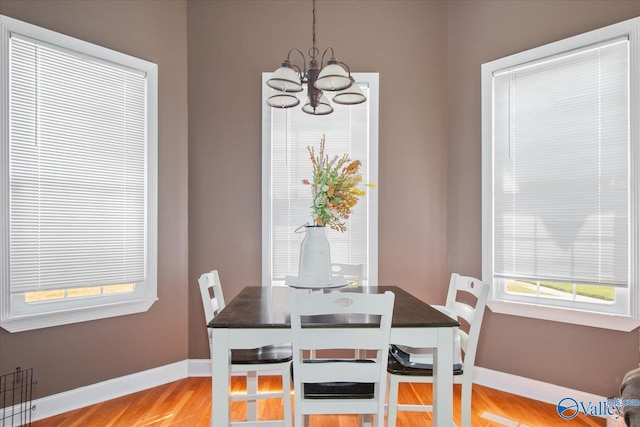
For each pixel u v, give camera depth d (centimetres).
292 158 301
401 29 304
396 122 303
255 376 201
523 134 262
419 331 151
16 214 218
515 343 262
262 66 302
